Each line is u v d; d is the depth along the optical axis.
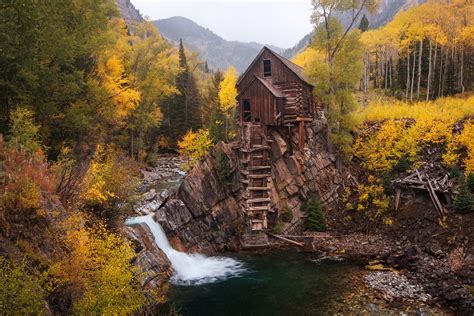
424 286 16.41
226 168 24.83
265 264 20.73
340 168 28.11
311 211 25.12
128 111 37.31
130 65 39.44
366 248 21.30
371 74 66.12
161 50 41.28
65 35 18.78
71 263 9.20
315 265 19.98
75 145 21.83
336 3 27.92
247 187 24.44
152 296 14.62
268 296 16.61
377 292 16.22
